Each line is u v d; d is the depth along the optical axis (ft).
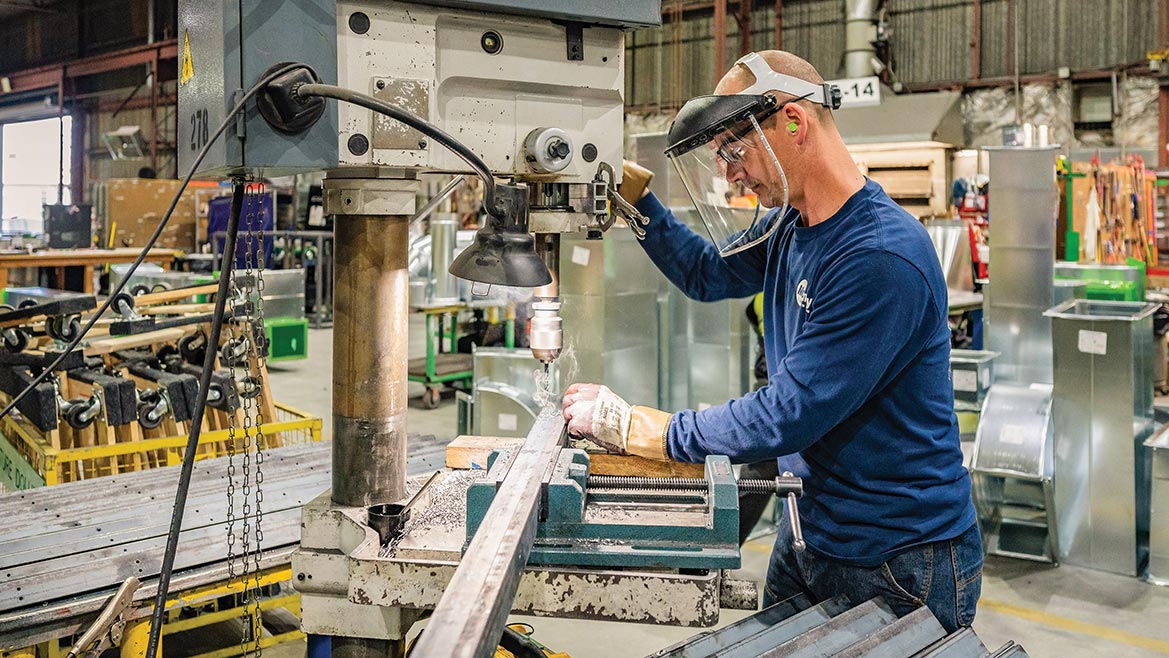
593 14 5.19
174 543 5.00
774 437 5.11
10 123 68.49
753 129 5.35
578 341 14.30
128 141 55.01
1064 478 13.56
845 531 5.65
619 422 5.37
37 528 8.11
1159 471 12.85
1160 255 28.58
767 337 6.41
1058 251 20.03
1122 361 12.94
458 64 5.04
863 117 33.83
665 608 4.54
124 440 11.69
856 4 36.91
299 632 10.30
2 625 6.52
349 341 5.36
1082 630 11.62
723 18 38.11
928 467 5.54
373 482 5.44
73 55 59.41
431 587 4.81
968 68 37.32
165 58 52.65
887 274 5.09
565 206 5.56
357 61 4.77
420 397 25.59
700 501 5.04
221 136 4.53
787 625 5.43
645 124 44.32
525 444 5.28
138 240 38.68
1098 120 35.17
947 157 32.45
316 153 4.65
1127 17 33.99
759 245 6.82
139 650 7.22
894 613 5.65
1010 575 13.25
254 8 4.46
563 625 11.71
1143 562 13.57
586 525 4.65
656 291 15.24
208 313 13.21
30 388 6.22
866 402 5.49
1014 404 13.84
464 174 5.61
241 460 10.42
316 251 38.45
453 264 5.07
